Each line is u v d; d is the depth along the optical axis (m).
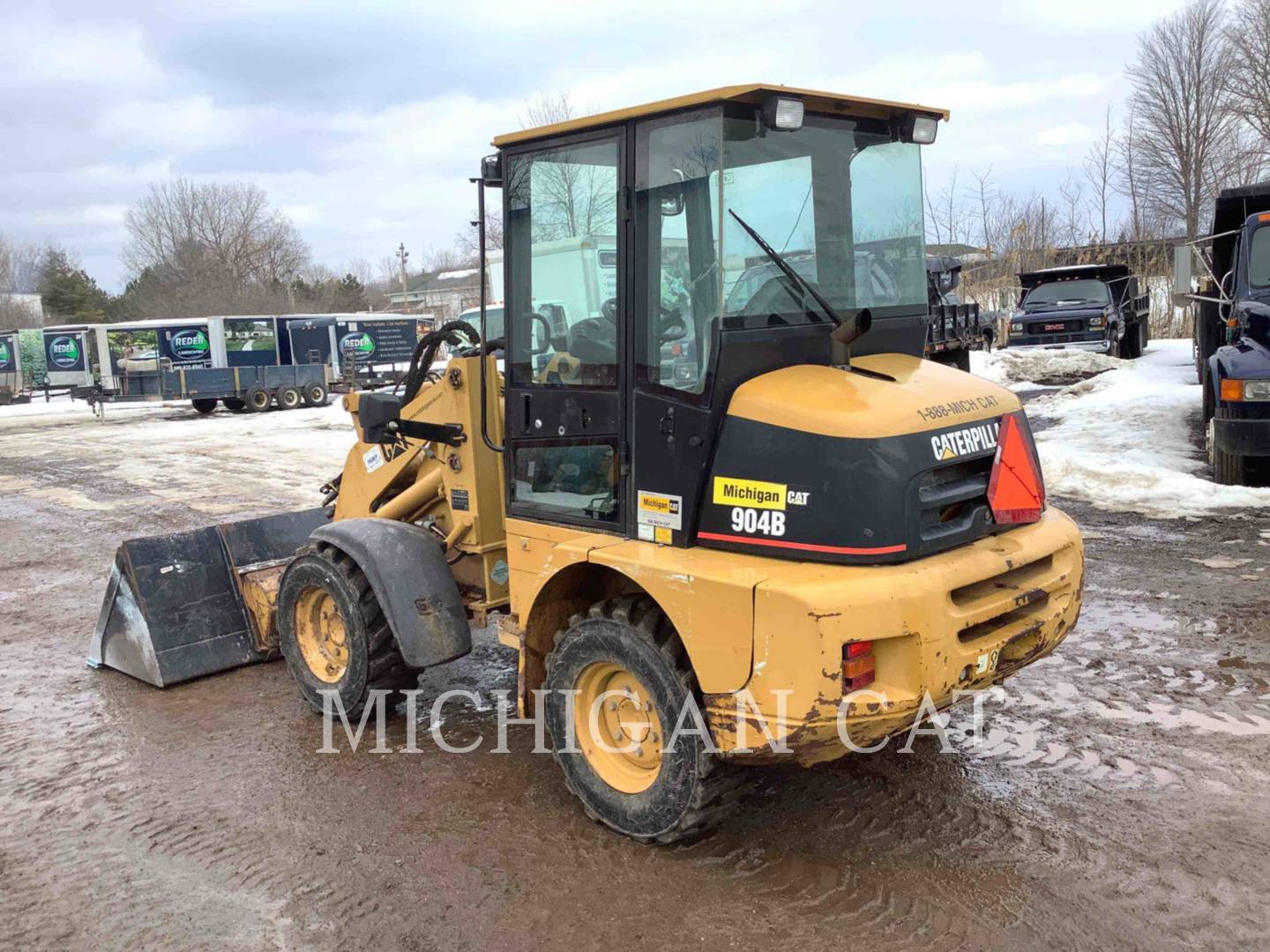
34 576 8.70
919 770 4.29
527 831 3.95
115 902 3.59
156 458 16.16
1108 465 9.57
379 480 5.50
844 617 3.09
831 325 3.77
